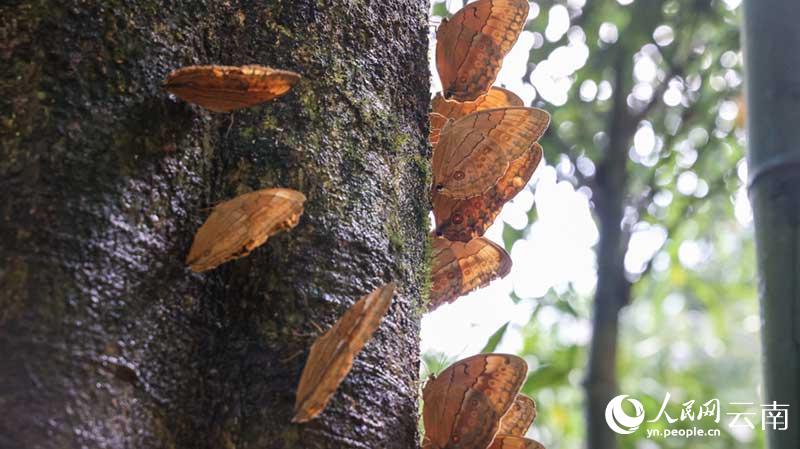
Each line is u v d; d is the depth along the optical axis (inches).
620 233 97.2
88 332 36.7
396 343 39.8
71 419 36.1
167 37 39.3
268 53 40.4
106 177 37.8
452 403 41.5
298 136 40.0
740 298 160.4
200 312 38.4
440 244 45.5
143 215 38.0
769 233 53.5
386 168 41.1
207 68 37.6
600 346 95.0
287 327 38.6
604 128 102.4
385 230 40.5
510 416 44.1
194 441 37.6
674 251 114.7
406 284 40.6
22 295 36.6
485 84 45.7
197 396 37.9
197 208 38.9
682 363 212.2
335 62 41.0
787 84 54.2
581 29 99.0
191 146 39.1
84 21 38.6
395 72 42.3
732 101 100.8
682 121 101.1
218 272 38.9
